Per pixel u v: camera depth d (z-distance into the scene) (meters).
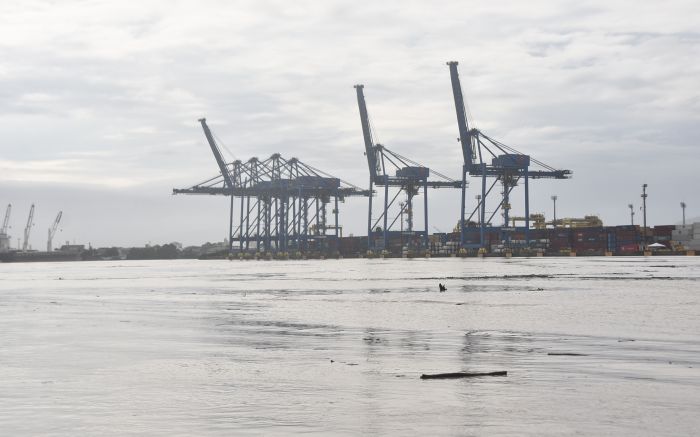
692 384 21.92
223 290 87.69
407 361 27.14
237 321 45.34
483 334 36.53
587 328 39.28
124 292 85.12
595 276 114.12
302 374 24.25
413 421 17.41
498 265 189.88
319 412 18.42
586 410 18.42
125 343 33.66
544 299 63.34
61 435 16.36
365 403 19.44
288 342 33.69
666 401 19.47
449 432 16.41
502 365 25.98
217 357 28.66
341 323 43.09
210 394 20.83
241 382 22.75
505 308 53.59
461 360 27.34
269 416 18.02
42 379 23.48
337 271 163.38
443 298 65.94
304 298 69.38
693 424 16.98
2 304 64.06
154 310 55.59
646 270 139.12
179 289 91.50
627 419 17.47
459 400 19.72
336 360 27.56
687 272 127.81
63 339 35.47
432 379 23.05
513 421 17.34
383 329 39.41
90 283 115.19
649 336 35.31
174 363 27.03
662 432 16.28
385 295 71.94
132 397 20.44
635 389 21.16
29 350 31.09
